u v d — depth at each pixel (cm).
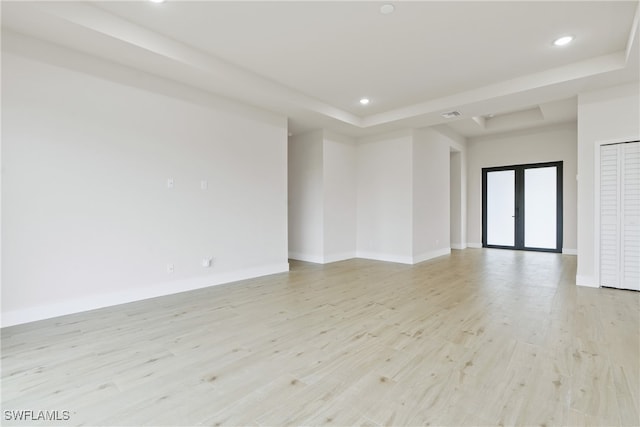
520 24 284
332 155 604
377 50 332
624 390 173
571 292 376
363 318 291
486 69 377
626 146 372
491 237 798
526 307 321
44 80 280
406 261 586
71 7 250
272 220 487
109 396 170
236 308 321
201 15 273
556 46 323
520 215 753
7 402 164
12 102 265
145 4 258
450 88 435
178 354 219
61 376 190
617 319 283
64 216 292
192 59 329
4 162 262
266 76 399
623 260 380
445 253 696
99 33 267
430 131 641
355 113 548
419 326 271
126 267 333
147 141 347
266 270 479
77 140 299
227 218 427
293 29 294
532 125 702
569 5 257
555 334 251
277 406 162
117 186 325
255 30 296
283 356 217
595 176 392
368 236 643
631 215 373
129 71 332
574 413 154
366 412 157
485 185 801
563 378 186
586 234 402
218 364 205
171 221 369
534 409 158
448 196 711
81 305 303
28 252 274
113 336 249
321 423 149
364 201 649
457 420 150
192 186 388
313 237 601
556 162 700
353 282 434
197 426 147
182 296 362
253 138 456
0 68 260
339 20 279
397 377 189
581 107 399
